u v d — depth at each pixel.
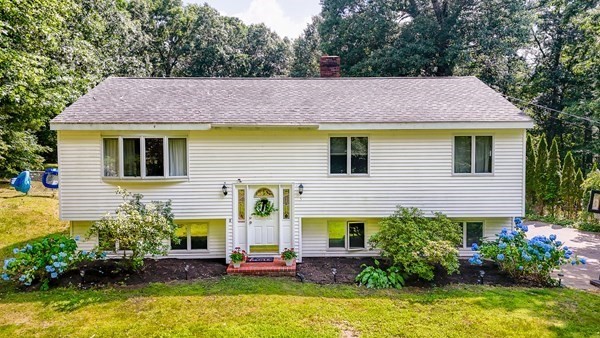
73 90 15.41
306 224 11.34
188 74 42.25
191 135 10.55
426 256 8.80
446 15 27.75
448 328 6.62
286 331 6.46
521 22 24.77
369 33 27.91
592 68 21.56
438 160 10.79
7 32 10.92
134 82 13.13
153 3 39.53
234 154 10.67
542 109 29.52
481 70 27.20
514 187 10.82
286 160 10.73
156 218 9.29
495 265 10.16
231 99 11.80
